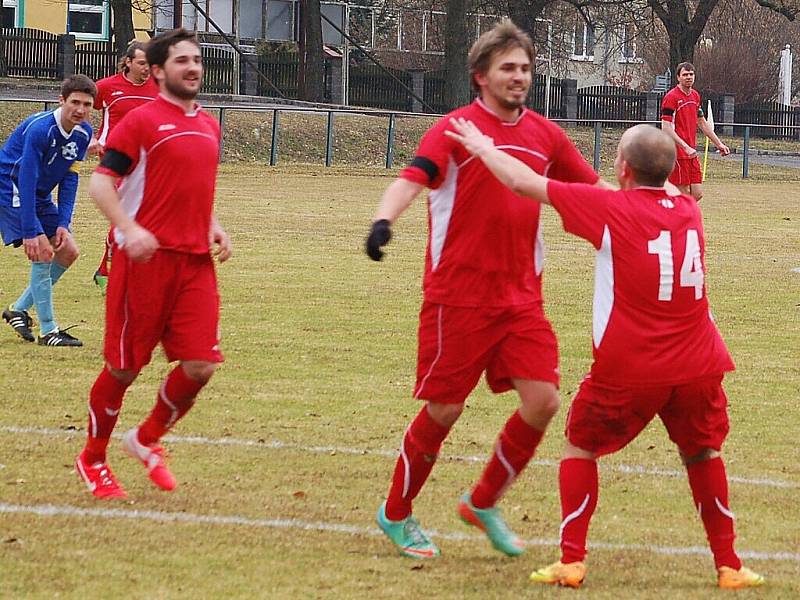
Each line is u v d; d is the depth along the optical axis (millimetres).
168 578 10648
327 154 69062
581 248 37344
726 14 139500
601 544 12016
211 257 13125
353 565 11164
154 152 12609
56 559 11023
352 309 25891
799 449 15875
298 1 110375
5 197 20891
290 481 13906
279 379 19281
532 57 11469
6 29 98375
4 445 14984
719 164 80688
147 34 109562
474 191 11164
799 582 10961
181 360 12898
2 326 23078
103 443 13117
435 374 11445
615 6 122688
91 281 28672
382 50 133375
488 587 10625
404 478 11500
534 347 11336
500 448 11453
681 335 10633
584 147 84000
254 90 102500
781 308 27391
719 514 10898
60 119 20125
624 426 10781
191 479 13859
